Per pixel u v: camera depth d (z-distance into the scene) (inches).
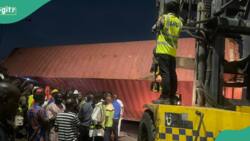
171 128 208.8
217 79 228.1
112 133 580.1
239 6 245.6
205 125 203.2
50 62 964.6
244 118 199.9
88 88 848.9
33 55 1027.3
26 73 982.4
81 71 871.1
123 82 781.9
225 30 228.7
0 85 108.5
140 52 821.2
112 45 898.1
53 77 911.7
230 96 449.7
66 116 332.8
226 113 200.7
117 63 829.8
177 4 239.3
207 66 233.3
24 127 459.5
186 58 259.3
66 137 332.5
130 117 779.4
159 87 247.3
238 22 226.7
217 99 226.2
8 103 107.8
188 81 682.2
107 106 532.7
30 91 470.9
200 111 205.0
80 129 473.1
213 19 226.4
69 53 954.1
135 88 762.2
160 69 231.5
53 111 378.3
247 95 250.8
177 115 209.5
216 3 235.0
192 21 255.6
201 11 241.3
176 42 232.1
